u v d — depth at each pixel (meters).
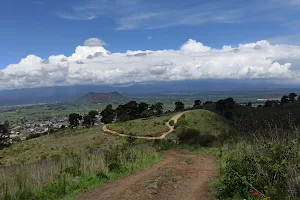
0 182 11.85
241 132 13.16
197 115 67.12
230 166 10.66
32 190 11.57
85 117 123.19
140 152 22.44
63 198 10.81
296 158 9.16
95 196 10.91
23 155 64.69
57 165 15.47
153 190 11.23
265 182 8.85
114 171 15.45
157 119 82.62
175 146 33.56
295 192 7.82
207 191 11.30
